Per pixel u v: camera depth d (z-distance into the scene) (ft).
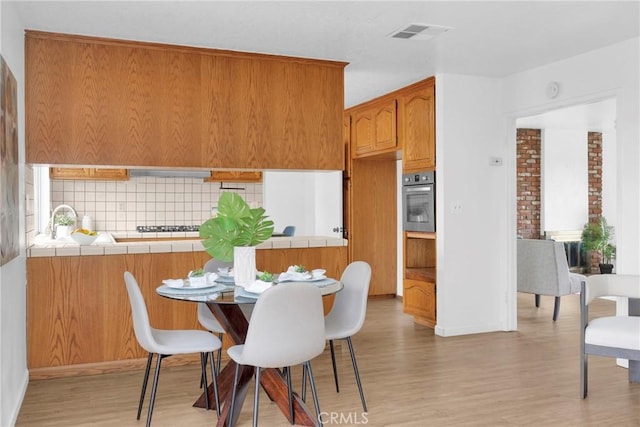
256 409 8.98
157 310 14.33
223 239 10.60
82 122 13.67
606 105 23.82
